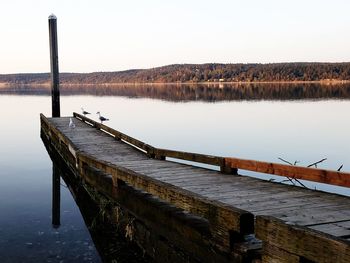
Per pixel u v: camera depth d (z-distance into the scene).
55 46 22.66
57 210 9.84
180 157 9.59
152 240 6.54
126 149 12.58
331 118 33.03
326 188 11.75
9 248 7.47
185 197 5.41
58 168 15.09
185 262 5.54
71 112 40.75
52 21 22.39
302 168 6.38
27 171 14.61
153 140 22.67
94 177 9.30
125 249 7.40
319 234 3.48
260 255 4.30
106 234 8.20
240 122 31.45
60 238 7.98
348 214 4.84
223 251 4.66
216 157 8.29
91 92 100.19
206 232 5.06
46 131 21.75
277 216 4.86
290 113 37.59
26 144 21.42
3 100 64.19
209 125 29.88
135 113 39.69
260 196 5.97
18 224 8.81
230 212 4.51
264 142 21.73
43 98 70.44
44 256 7.11
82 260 6.97
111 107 47.72
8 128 28.88
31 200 10.78
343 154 18.00
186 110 42.62
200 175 7.92
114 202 8.11
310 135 24.11
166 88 127.19
